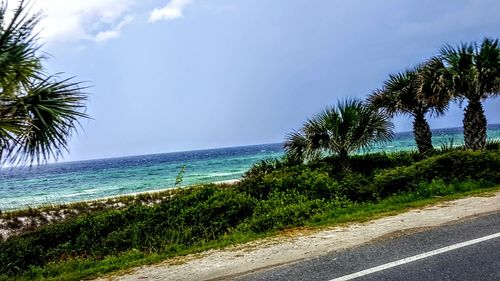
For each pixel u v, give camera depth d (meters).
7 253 9.26
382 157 17.05
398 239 6.33
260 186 12.75
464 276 4.52
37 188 53.28
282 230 8.53
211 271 5.73
